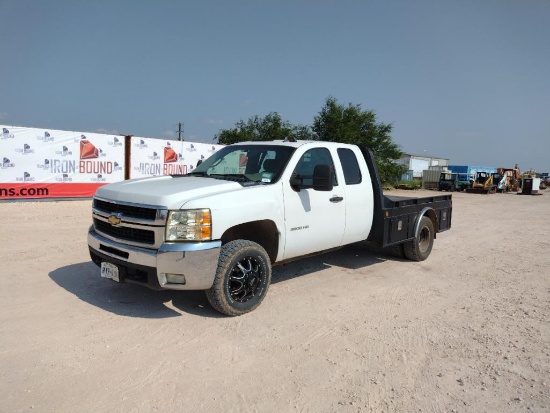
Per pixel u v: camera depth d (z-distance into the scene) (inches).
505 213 716.0
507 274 271.7
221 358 142.8
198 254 159.9
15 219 403.2
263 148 218.5
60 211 472.4
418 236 286.2
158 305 187.8
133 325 165.8
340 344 157.5
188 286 160.9
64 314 173.3
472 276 264.1
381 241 252.4
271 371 135.8
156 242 161.0
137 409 112.9
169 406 114.9
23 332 155.2
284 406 117.0
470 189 1501.0
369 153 253.1
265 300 202.2
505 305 208.5
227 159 227.9
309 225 207.2
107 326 163.8
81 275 225.5
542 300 218.1
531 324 183.3
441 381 133.5
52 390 119.8
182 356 143.0
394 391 126.7
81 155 596.4
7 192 535.5
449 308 201.9
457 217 621.3
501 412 118.0
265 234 196.1
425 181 1823.3
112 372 130.8
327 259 293.9
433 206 308.3
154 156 679.1
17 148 538.6
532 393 127.9
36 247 286.5
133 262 164.9
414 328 175.5
